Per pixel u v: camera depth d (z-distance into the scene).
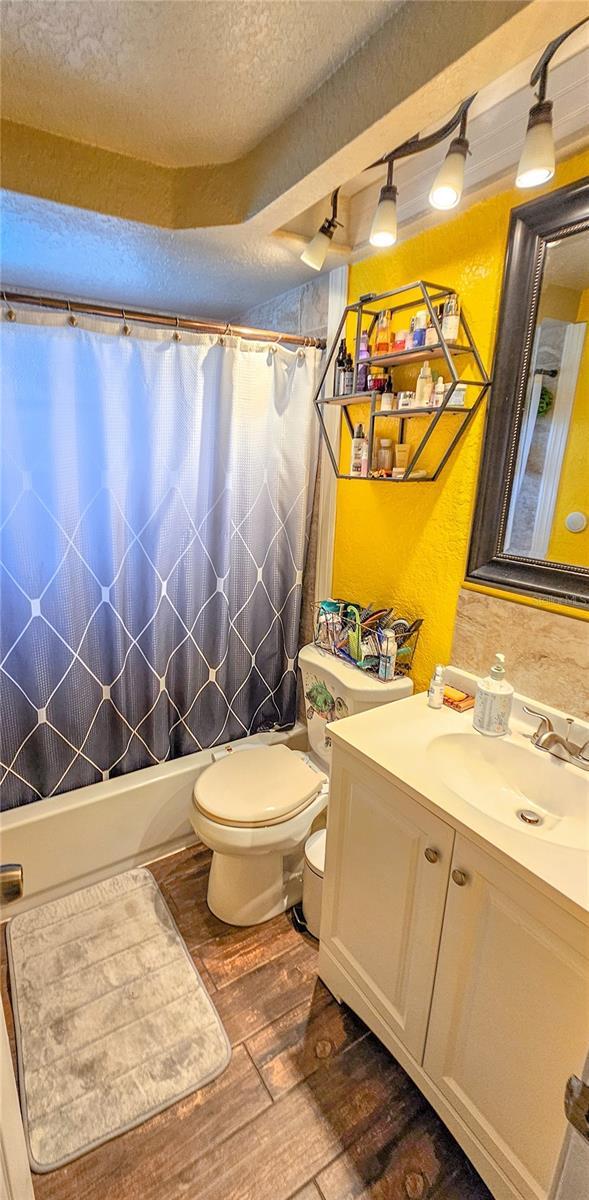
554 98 1.11
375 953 1.31
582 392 1.18
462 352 1.41
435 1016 1.15
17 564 1.62
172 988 1.53
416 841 1.14
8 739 1.74
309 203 1.29
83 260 1.74
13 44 1.00
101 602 1.80
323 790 1.74
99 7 0.92
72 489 1.64
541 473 1.28
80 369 1.58
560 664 1.29
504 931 0.98
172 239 1.55
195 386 1.76
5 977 1.55
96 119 1.23
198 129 1.26
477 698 1.34
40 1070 1.33
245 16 0.94
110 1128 1.22
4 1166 0.70
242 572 2.05
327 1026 1.44
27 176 1.27
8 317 1.46
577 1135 0.58
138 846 1.97
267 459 1.98
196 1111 1.26
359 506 1.88
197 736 2.12
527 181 1.00
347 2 0.91
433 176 1.38
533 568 1.32
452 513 1.53
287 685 2.27
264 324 2.28
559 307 1.20
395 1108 1.27
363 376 1.63
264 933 1.72
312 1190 1.13
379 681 1.66
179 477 1.81
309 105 1.14
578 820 1.16
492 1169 1.06
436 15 0.89
